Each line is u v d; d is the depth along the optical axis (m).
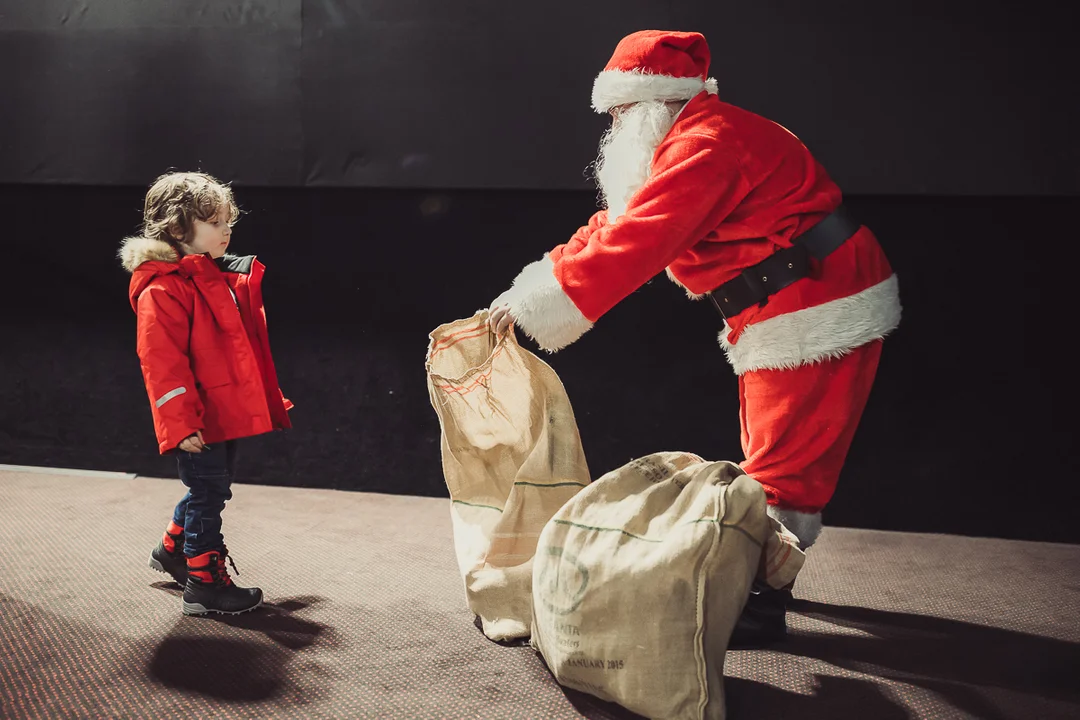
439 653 1.92
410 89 3.03
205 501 2.14
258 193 3.28
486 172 3.01
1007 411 2.87
